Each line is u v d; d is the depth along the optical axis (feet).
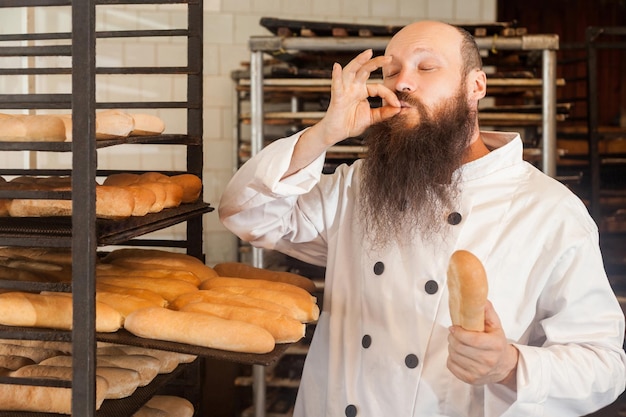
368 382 6.01
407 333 5.91
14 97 4.30
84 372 4.27
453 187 5.90
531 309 5.85
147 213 5.31
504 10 23.40
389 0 20.30
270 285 5.82
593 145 15.39
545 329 5.76
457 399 5.71
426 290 5.88
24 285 4.34
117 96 19.54
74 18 4.14
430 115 5.65
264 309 5.27
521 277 5.86
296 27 13.38
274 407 14.17
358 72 5.33
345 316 6.37
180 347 4.77
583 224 5.93
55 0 4.28
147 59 19.66
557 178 15.01
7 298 4.74
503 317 5.79
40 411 4.64
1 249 5.76
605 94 23.86
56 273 5.40
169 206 5.75
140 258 6.16
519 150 6.30
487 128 17.84
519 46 12.68
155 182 5.69
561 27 23.36
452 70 5.79
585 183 16.93
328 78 13.91
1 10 13.62
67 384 4.37
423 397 5.77
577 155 17.30
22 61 13.35
